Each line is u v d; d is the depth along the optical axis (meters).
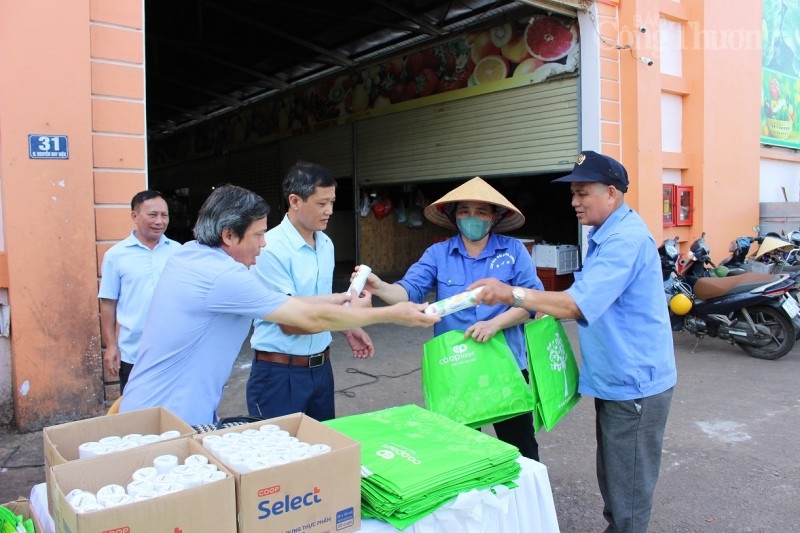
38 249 3.97
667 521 3.10
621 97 7.81
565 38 7.85
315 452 1.56
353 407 4.76
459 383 2.42
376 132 10.99
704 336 6.62
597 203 2.33
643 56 7.70
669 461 3.79
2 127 3.82
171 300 2.07
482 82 8.97
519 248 2.88
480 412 2.39
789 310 5.84
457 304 2.26
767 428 4.29
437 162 9.86
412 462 1.72
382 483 1.59
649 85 7.81
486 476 1.73
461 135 9.42
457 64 9.31
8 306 4.02
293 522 1.43
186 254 2.10
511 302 2.26
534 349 2.39
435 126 9.82
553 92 8.10
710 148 8.89
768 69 10.91
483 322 2.54
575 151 7.90
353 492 1.53
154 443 1.60
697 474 3.60
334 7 9.04
